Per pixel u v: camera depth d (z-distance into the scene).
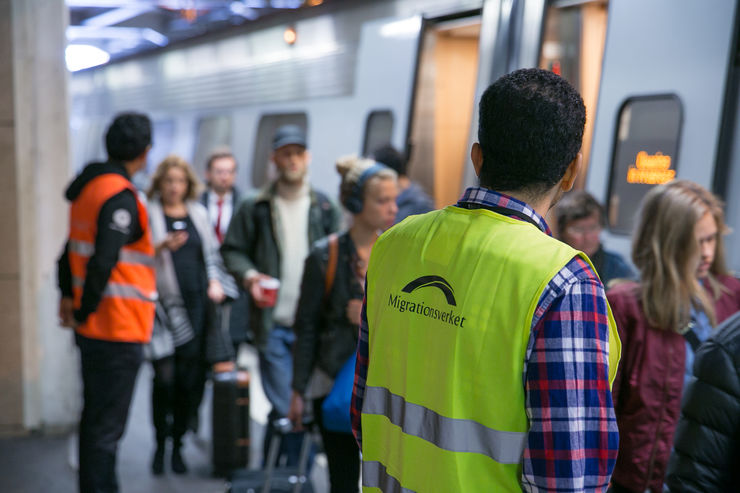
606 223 3.97
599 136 4.01
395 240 1.58
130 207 3.22
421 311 1.44
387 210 2.75
